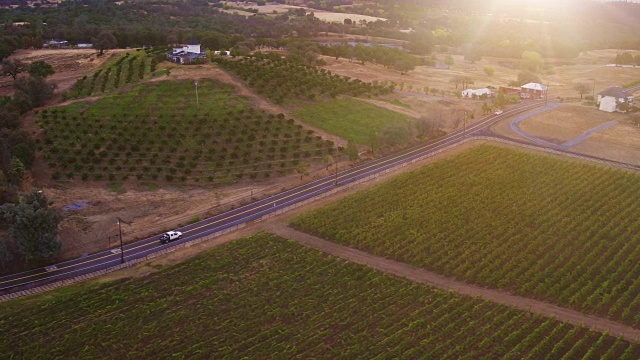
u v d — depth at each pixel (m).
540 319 98.56
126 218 140.25
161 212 143.50
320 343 91.25
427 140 196.00
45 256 118.69
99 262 119.69
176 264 117.12
